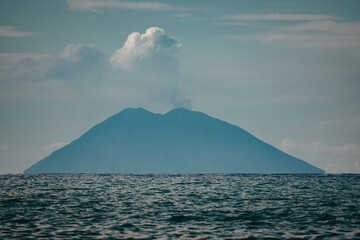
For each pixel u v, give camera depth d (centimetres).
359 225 5112
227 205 7406
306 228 4928
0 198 8700
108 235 4528
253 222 5400
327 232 4672
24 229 4850
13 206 7144
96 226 5081
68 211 6494
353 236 4447
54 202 7888
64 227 5000
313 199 8525
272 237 4425
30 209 6712
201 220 5581
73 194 9938
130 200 8388
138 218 5759
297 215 6016
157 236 4478
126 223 5322
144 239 4325
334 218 5681
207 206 7250
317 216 5894
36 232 4672
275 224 5222
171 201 8175
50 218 5716
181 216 5959
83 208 6912
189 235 4538
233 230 4828
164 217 5859
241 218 5756
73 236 4466
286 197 9056
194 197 9112
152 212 6406
